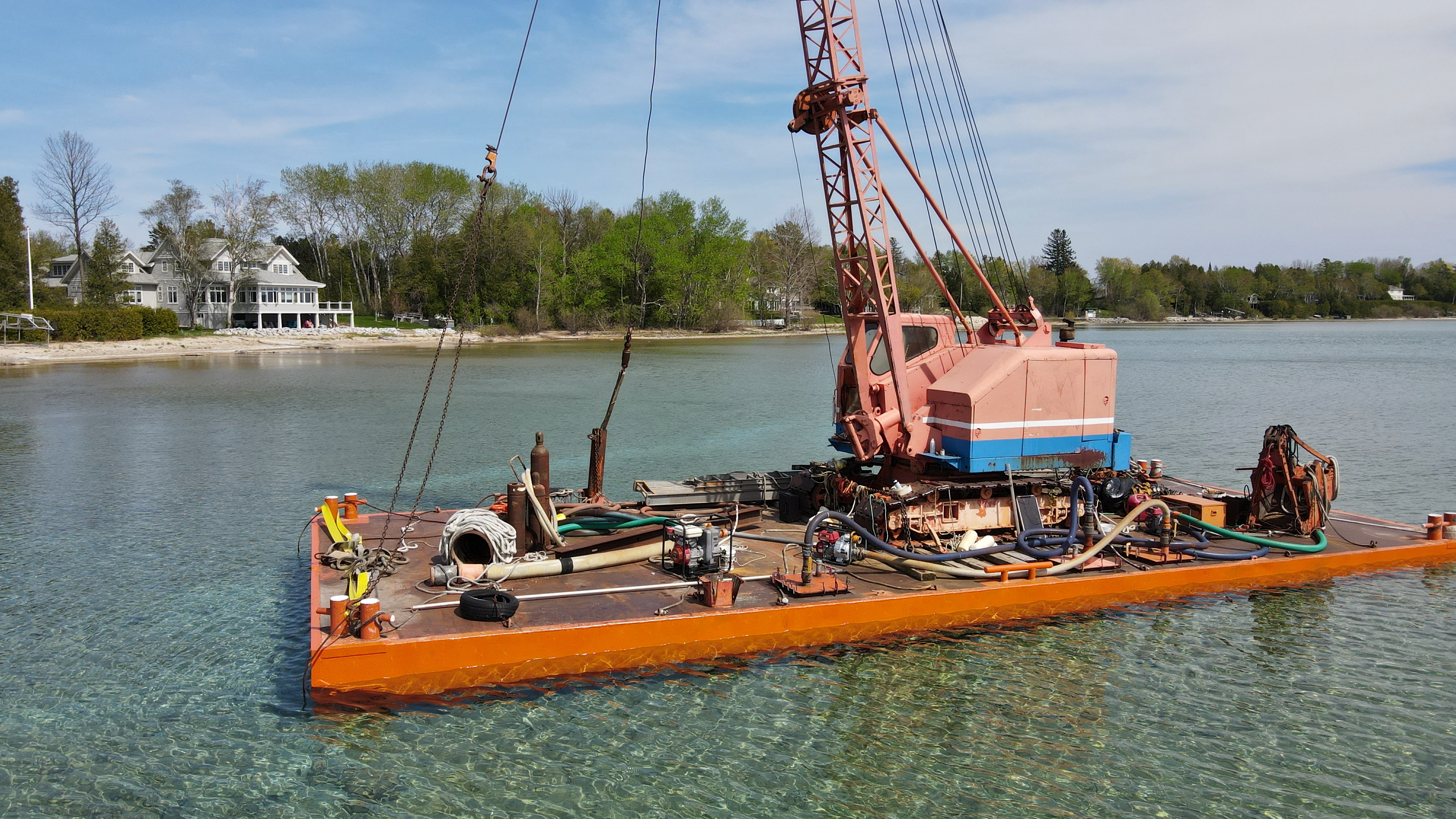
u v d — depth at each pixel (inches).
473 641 378.0
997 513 530.3
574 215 5187.0
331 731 359.6
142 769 333.7
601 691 389.4
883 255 543.8
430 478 914.7
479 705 374.9
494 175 466.9
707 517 556.7
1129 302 7440.9
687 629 405.7
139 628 479.2
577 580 454.3
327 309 4023.1
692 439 1206.9
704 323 4719.5
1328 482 576.1
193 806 310.3
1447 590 528.7
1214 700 398.0
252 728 363.6
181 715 375.9
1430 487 887.1
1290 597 516.1
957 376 545.3
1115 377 559.8
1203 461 1027.9
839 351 3464.6
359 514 669.9
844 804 316.2
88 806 310.3
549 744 349.7
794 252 5142.7
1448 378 2181.3
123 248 3590.1
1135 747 358.3
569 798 317.1
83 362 2532.0
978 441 517.7
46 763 338.3
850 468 589.6
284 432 1227.2
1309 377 2223.2
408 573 462.6
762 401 1681.8
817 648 430.0
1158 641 456.1
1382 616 492.1
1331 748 360.2
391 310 4475.9
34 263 3794.3
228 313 3767.2
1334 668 430.9
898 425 547.5
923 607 448.5
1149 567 510.6
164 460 1012.5
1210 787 331.6
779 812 310.8
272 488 861.2
